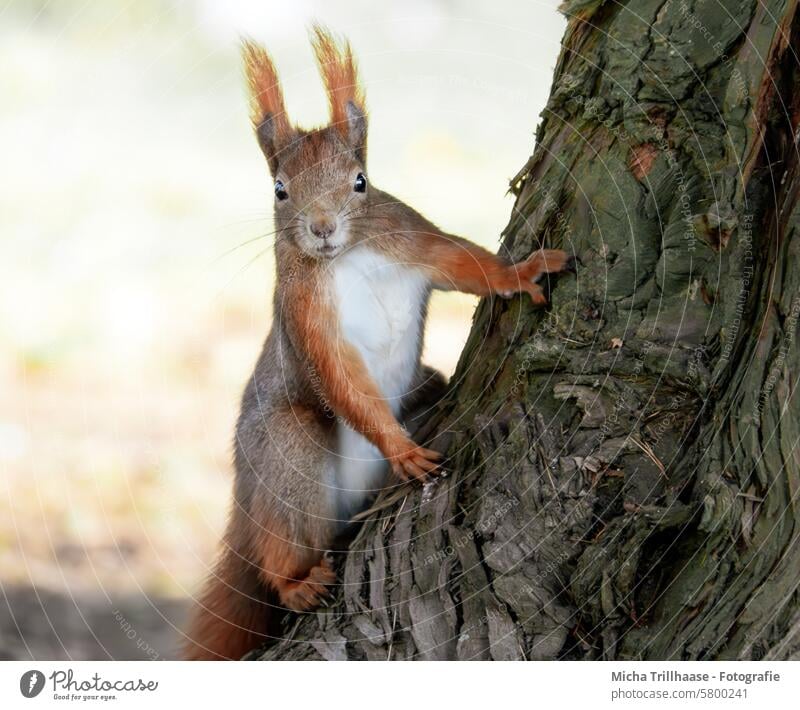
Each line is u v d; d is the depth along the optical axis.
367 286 7.29
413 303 7.43
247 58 7.80
